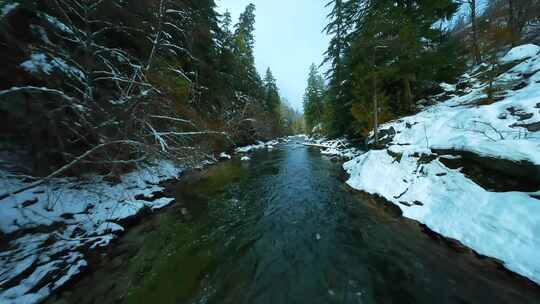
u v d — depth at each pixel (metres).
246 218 7.66
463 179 5.98
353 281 4.36
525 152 4.89
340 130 24.05
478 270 4.18
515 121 6.18
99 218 6.40
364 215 7.29
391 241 5.61
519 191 4.76
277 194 10.15
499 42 9.70
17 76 5.82
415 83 15.31
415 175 7.48
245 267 4.95
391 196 7.56
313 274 4.63
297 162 18.27
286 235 6.38
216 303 3.92
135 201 7.86
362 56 14.12
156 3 8.35
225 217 7.78
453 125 7.98
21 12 5.89
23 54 5.86
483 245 4.46
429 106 13.77
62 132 6.66
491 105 7.39
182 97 8.56
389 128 12.25
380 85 14.30
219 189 11.25
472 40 16.73
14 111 5.76
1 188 5.36
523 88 8.20
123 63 8.85
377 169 9.34
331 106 26.00
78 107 5.42
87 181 7.11
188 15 10.04
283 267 4.91
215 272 4.80
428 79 14.76
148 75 7.23
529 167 4.65
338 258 5.14
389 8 12.45
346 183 10.85
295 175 13.64
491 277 3.97
